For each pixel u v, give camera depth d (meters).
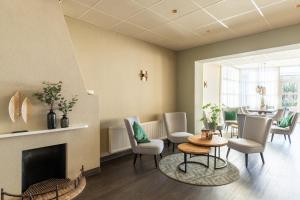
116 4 2.95
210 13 3.25
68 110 2.82
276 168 3.48
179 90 5.73
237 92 9.38
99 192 2.66
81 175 2.92
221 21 3.57
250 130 3.98
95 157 3.23
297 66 8.95
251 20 3.51
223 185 2.84
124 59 4.32
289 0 2.81
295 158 4.04
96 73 3.79
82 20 3.54
